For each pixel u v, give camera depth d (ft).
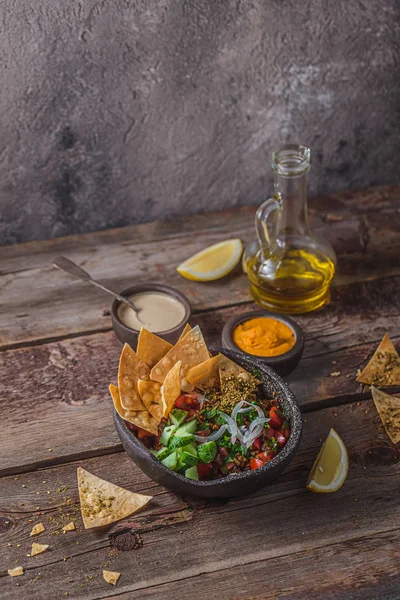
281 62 3.59
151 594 2.53
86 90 3.46
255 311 3.22
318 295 3.33
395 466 2.84
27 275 3.56
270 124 3.73
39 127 3.49
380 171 3.99
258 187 3.88
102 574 2.57
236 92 3.61
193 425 2.70
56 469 2.85
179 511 2.72
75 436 2.94
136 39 3.40
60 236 3.79
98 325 3.34
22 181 3.60
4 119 3.45
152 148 3.66
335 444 2.85
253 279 3.31
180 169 3.74
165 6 3.36
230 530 2.67
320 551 2.62
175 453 2.63
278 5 3.45
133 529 2.68
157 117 3.59
